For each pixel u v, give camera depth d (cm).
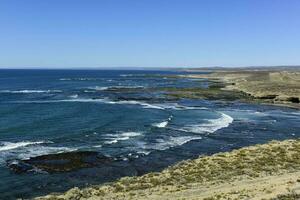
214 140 4206
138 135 4369
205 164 2802
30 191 2506
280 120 5766
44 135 4278
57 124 5016
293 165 2680
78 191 2352
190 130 4747
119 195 2203
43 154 3406
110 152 3550
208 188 2233
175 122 5350
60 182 2692
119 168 3056
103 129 4703
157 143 3978
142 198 2102
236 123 5409
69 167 3033
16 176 2786
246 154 3002
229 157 2956
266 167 2650
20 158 3241
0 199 2352
